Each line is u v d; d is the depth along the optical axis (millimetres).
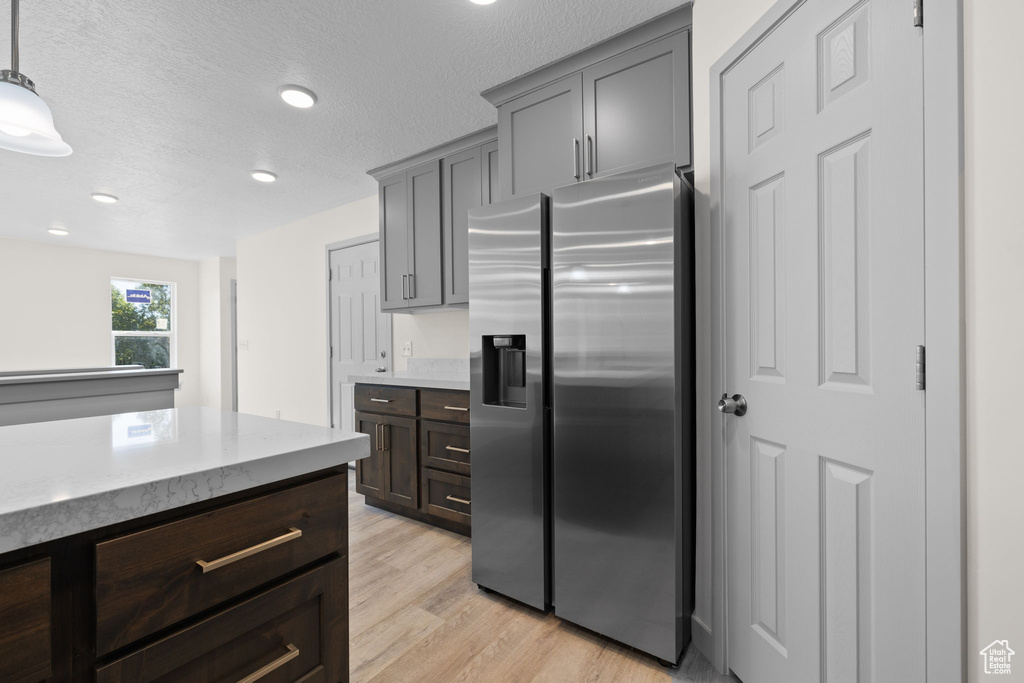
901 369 930
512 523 1833
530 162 2139
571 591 1665
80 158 2920
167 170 3139
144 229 4723
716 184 1498
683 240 1573
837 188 1078
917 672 906
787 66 1211
